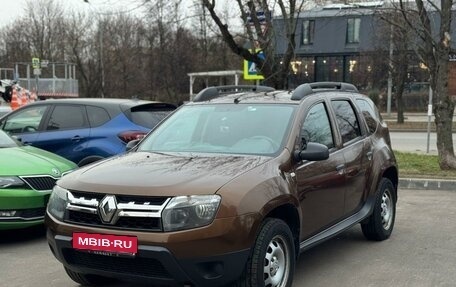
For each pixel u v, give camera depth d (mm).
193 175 4215
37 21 53562
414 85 43844
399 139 22578
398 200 9352
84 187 4254
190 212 3928
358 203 6129
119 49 49531
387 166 6656
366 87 42344
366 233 6609
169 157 4859
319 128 5523
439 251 6250
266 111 5367
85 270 4277
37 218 6500
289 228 4594
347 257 6004
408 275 5383
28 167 6586
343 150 5793
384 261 5855
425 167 12328
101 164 4797
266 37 13359
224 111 5551
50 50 53438
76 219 4262
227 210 3977
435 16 15703
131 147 5734
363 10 19859
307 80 48531
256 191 4215
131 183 4125
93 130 8750
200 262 3910
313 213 5070
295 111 5258
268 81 13641
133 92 49344
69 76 39062
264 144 4969
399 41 24516
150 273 4020
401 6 12047
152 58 48656
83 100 9148
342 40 47469
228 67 47969
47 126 9125
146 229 3955
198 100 5969
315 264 5750
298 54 48656
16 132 9320
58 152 8859
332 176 5398
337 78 48062
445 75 11633
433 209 8609
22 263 5848
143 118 8875
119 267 4109
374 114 7004
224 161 4609
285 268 4562
